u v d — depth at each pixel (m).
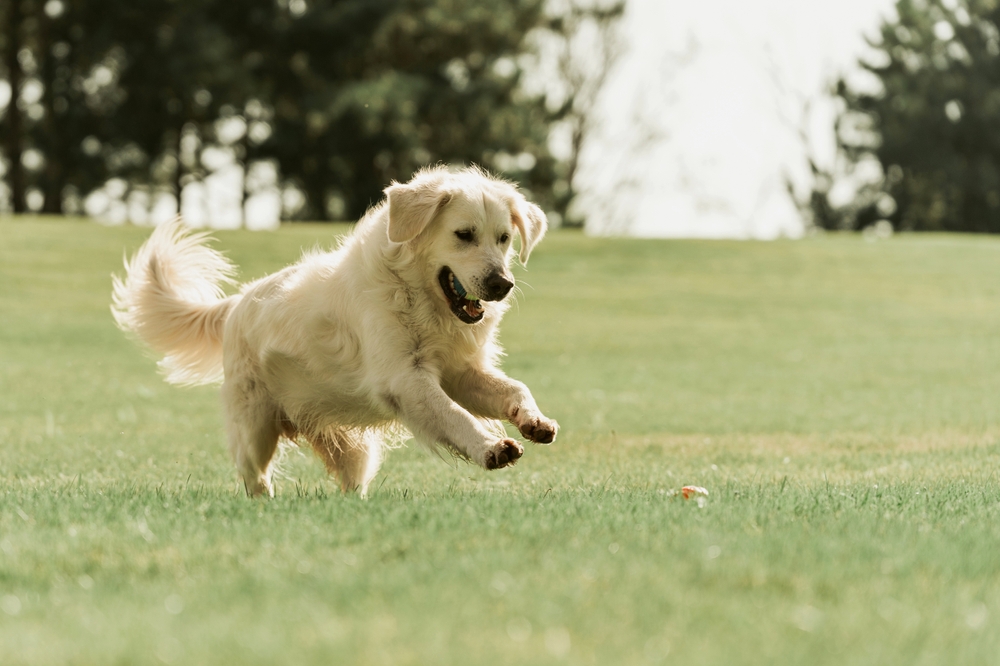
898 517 5.36
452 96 51.69
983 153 66.31
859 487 7.14
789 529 4.91
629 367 18.33
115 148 50.34
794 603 3.70
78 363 17.66
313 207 54.66
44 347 19.14
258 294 7.38
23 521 5.38
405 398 6.34
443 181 6.71
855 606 3.67
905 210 66.06
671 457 9.96
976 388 15.87
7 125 52.41
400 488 7.63
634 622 3.49
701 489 6.66
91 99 50.38
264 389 7.33
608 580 3.95
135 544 4.70
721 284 29.78
